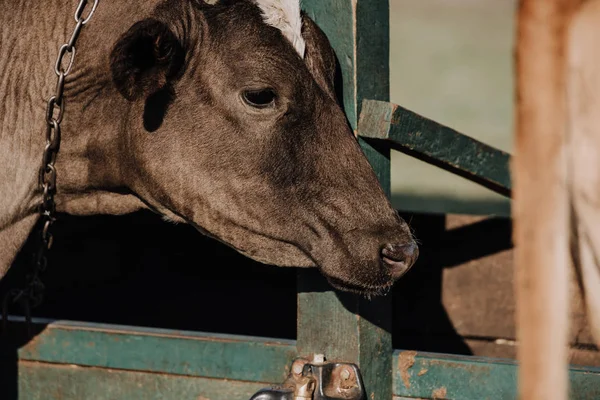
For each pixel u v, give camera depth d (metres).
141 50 4.42
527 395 2.99
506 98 21.31
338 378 4.62
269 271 7.08
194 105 4.72
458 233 6.67
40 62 5.08
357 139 4.80
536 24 2.97
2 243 5.27
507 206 12.46
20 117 5.14
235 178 4.71
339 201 4.61
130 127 4.88
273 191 4.68
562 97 2.96
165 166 4.80
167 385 5.17
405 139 4.77
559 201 3.00
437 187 14.03
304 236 4.68
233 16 4.67
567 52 2.96
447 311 6.67
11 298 7.21
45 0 5.12
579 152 3.04
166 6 4.69
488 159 5.43
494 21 34.12
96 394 5.36
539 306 3.00
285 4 4.63
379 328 4.80
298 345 4.86
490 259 6.61
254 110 4.62
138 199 5.23
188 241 7.25
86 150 5.07
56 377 5.46
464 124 18.16
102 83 4.93
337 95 4.80
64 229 7.45
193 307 7.24
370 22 4.80
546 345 2.98
